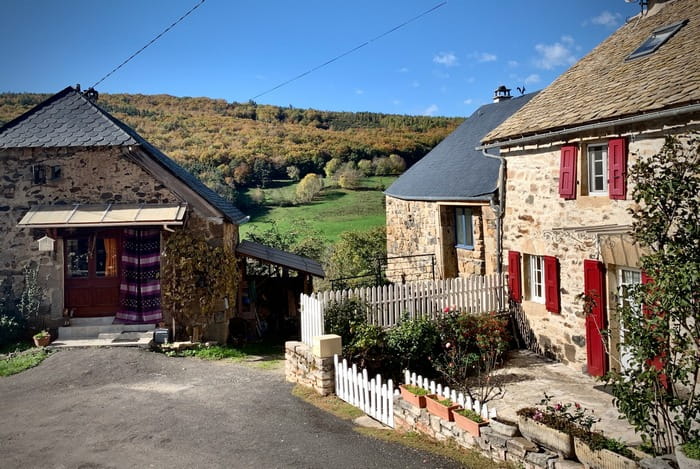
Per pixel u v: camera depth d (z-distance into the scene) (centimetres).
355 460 676
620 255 877
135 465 678
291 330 1616
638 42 1152
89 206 1345
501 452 618
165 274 1345
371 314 1052
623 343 613
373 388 834
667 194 539
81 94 1506
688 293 498
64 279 1360
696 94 750
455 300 1162
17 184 1359
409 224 1805
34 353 1223
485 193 1270
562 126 987
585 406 834
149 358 1206
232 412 871
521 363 1076
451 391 737
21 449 735
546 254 1095
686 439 515
